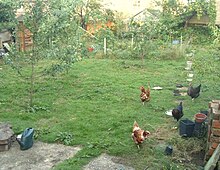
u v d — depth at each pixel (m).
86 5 24.55
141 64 17.58
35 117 10.38
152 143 8.73
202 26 25.94
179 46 20.41
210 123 8.08
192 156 8.16
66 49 11.16
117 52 19.48
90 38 21.47
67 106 11.30
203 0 25.58
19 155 8.19
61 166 7.61
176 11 26.06
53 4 10.70
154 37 20.48
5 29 18.41
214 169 7.06
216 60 18.25
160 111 11.01
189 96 12.43
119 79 14.73
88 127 9.58
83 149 8.36
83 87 13.52
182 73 15.81
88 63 17.73
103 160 7.92
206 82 14.45
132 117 10.35
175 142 8.73
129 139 8.88
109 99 12.05
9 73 15.54
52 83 14.03
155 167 7.62
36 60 11.40
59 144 8.73
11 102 11.70
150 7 27.33
